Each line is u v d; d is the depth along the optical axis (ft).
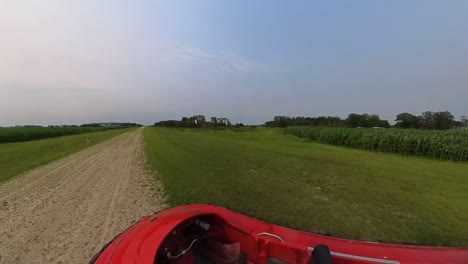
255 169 38.78
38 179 33.86
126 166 42.86
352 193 26.86
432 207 22.79
